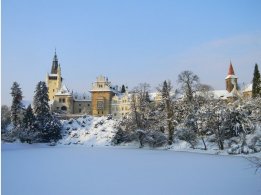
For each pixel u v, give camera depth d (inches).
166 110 3164.4
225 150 2420.0
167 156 2203.5
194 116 2829.7
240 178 1255.5
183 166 1636.3
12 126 4163.4
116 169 1544.0
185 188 1078.4
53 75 7381.9
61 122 4274.1
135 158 2070.6
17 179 1274.6
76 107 6515.8
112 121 4190.5
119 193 1016.9
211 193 1001.5
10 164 1756.9
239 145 2285.9
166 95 3208.7
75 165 1707.7
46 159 2014.0
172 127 3093.0
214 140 2721.5
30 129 3715.6
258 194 983.6
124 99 5920.3
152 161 1878.7
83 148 3230.8
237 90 5546.3
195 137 2802.7
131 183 1177.4
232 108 2524.6
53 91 7278.5
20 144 3484.3
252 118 2464.3
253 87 3587.6
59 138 3907.5
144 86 3656.5
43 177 1318.9
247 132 2421.3
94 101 5944.9
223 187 1087.6
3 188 1104.8
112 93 6117.1
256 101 2647.6
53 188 1099.3
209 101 3014.3
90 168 1583.4
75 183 1184.8
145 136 3206.2
